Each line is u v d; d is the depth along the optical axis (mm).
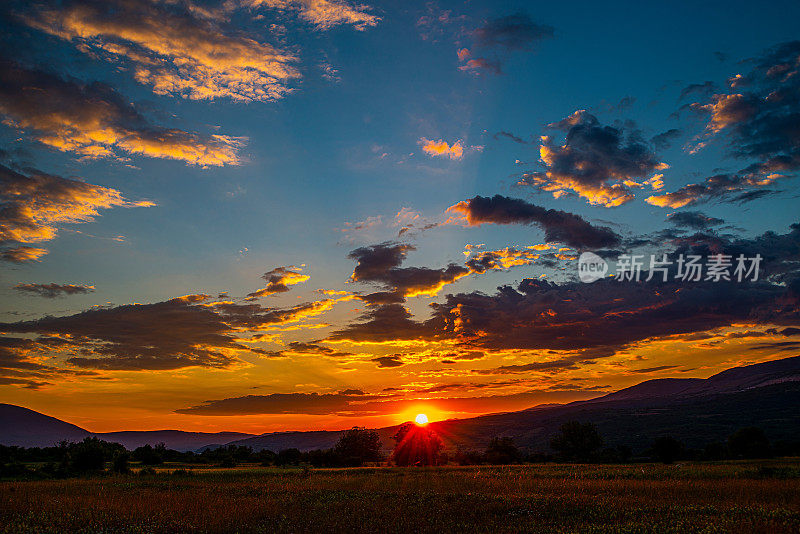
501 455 124562
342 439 135750
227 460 100812
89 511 27312
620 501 27484
